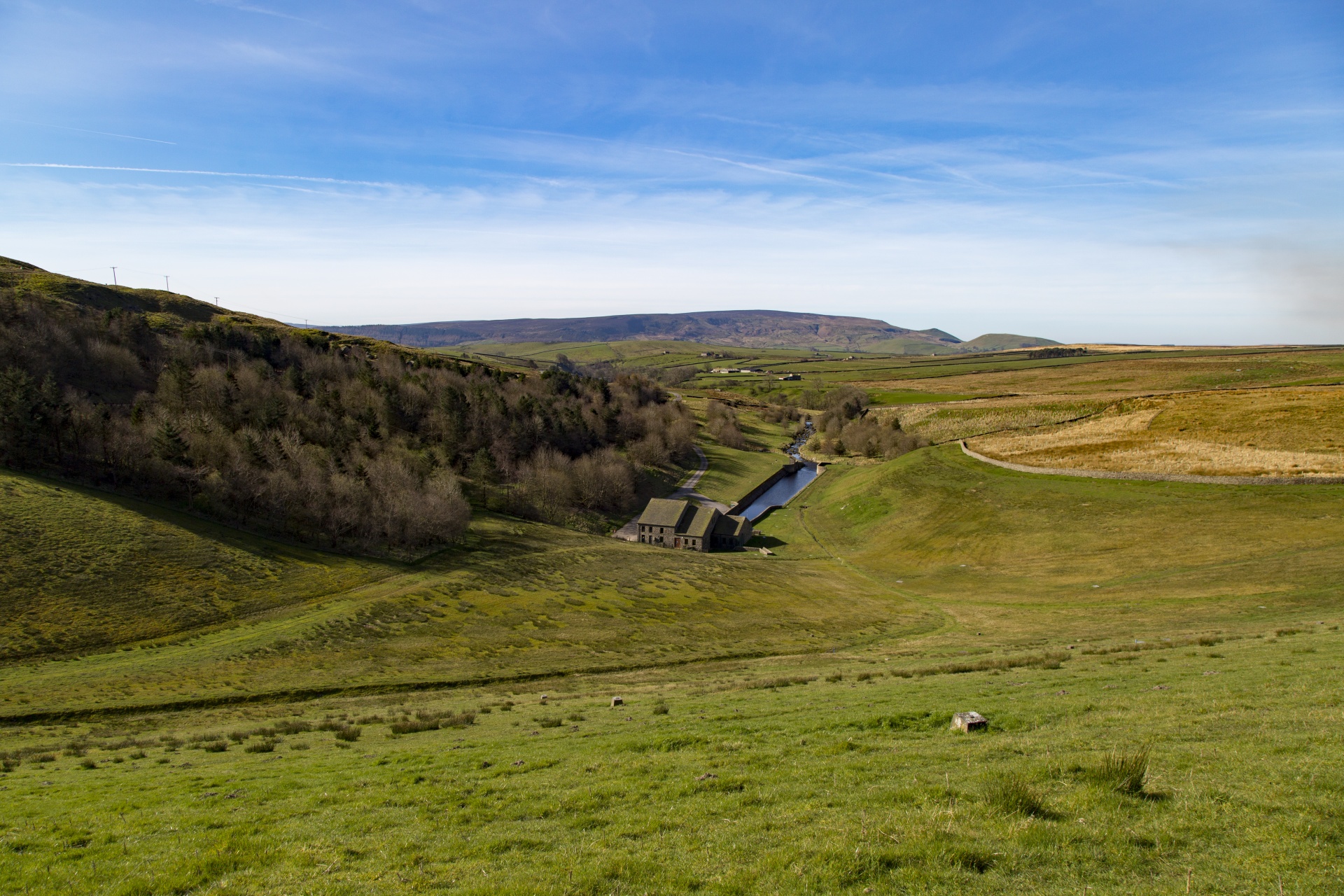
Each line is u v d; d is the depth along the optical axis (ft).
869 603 239.71
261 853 48.47
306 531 268.82
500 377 609.83
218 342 470.39
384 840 50.39
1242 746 54.70
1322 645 98.12
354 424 370.32
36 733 120.37
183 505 265.54
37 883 45.93
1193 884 34.30
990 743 62.85
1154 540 238.48
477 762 74.33
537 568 272.51
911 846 40.16
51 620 171.73
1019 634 171.42
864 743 67.26
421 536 282.36
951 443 464.24
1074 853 38.22
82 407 298.76
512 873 42.24
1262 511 238.27
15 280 514.27
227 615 195.42
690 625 214.28
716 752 68.80
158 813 62.39
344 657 173.68
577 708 111.24
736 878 38.91
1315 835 37.55
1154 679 88.17
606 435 524.52
